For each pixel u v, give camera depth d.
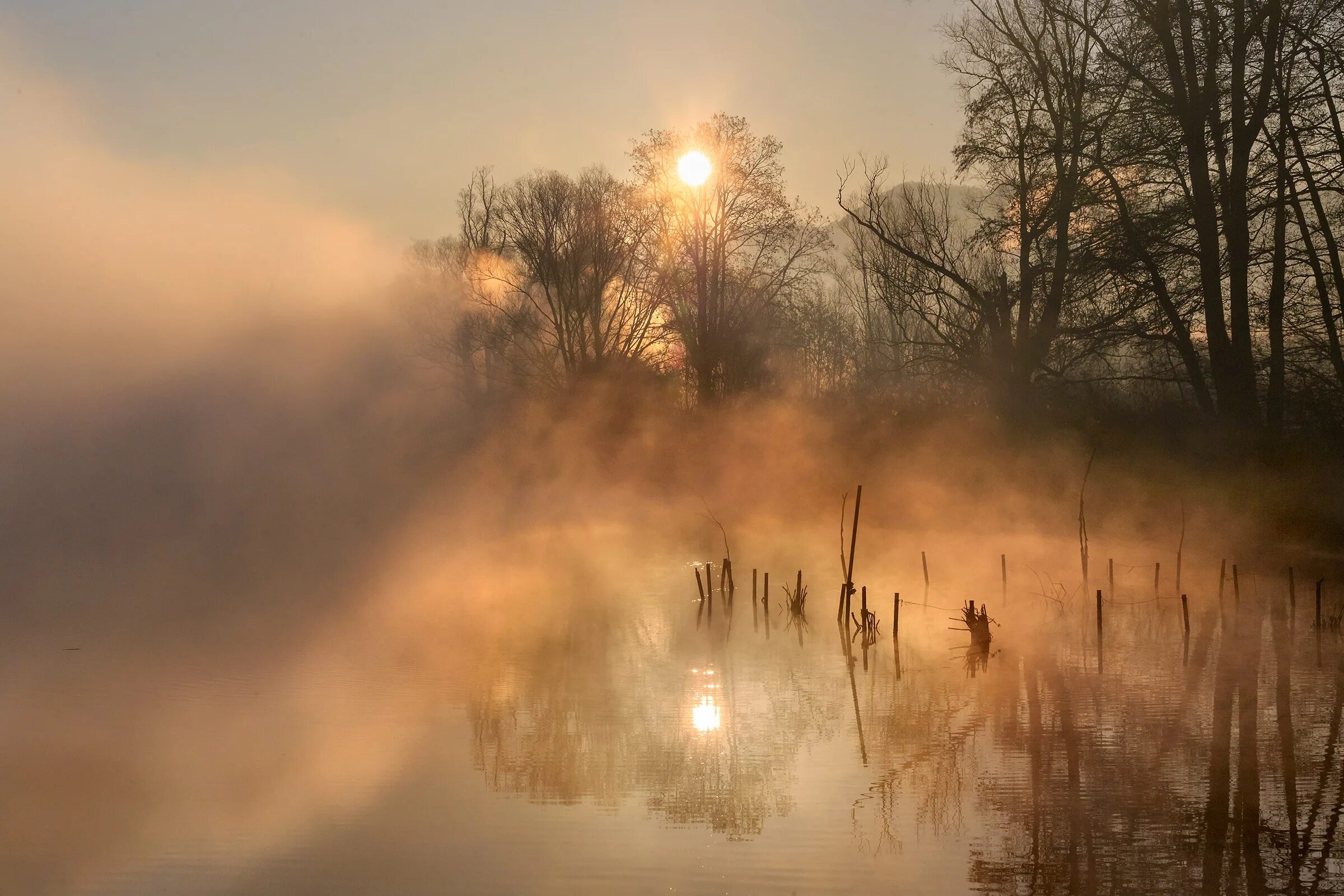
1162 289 24.61
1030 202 28.17
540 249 46.28
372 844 7.70
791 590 18.92
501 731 10.58
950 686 11.89
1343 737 9.65
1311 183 22.70
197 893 7.04
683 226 44.72
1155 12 23.98
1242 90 23.27
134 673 13.46
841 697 11.58
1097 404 27.22
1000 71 28.25
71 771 9.49
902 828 7.85
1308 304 23.61
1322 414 22.50
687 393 45.59
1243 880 6.92
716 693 11.90
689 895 6.71
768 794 8.64
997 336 29.05
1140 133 24.42
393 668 13.49
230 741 10.37
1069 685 11.70
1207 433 24.08
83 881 7.18
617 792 8.78
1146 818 7.92
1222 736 9.76
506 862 7.39
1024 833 7.69
